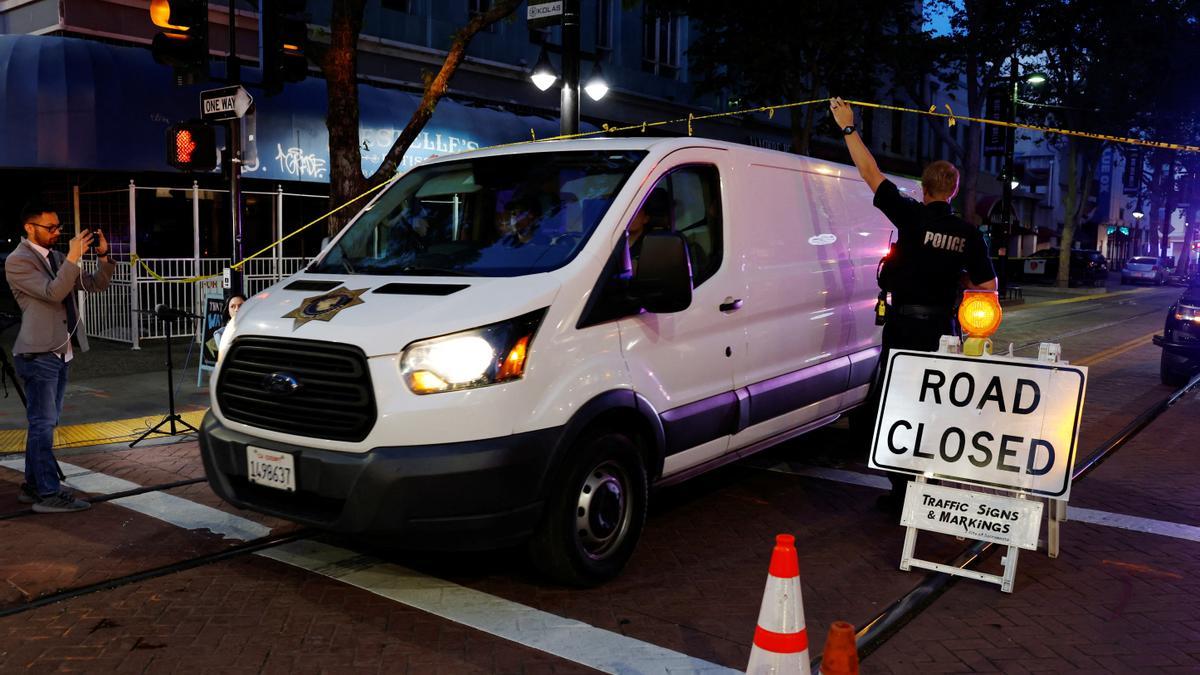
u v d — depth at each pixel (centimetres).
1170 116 3019
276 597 434
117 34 1412
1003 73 2783
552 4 971
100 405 888
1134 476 661
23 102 1238
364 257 501
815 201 628
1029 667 368
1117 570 476
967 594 445
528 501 404
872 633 395
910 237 523
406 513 390
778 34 1828
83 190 1405
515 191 495
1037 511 448
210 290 966
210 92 845
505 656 374
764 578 462
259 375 433
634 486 459
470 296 416
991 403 467
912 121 3578
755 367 552
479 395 395
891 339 535
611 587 448
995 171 4503
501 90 1947
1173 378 1085
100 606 423
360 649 381
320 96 1480
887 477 654
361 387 399
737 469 677
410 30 1755
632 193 467
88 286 570
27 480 572
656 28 2383
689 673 359
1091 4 2609
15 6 1430
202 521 544
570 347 424
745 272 541
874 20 1908
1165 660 375
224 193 1510
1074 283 3784
